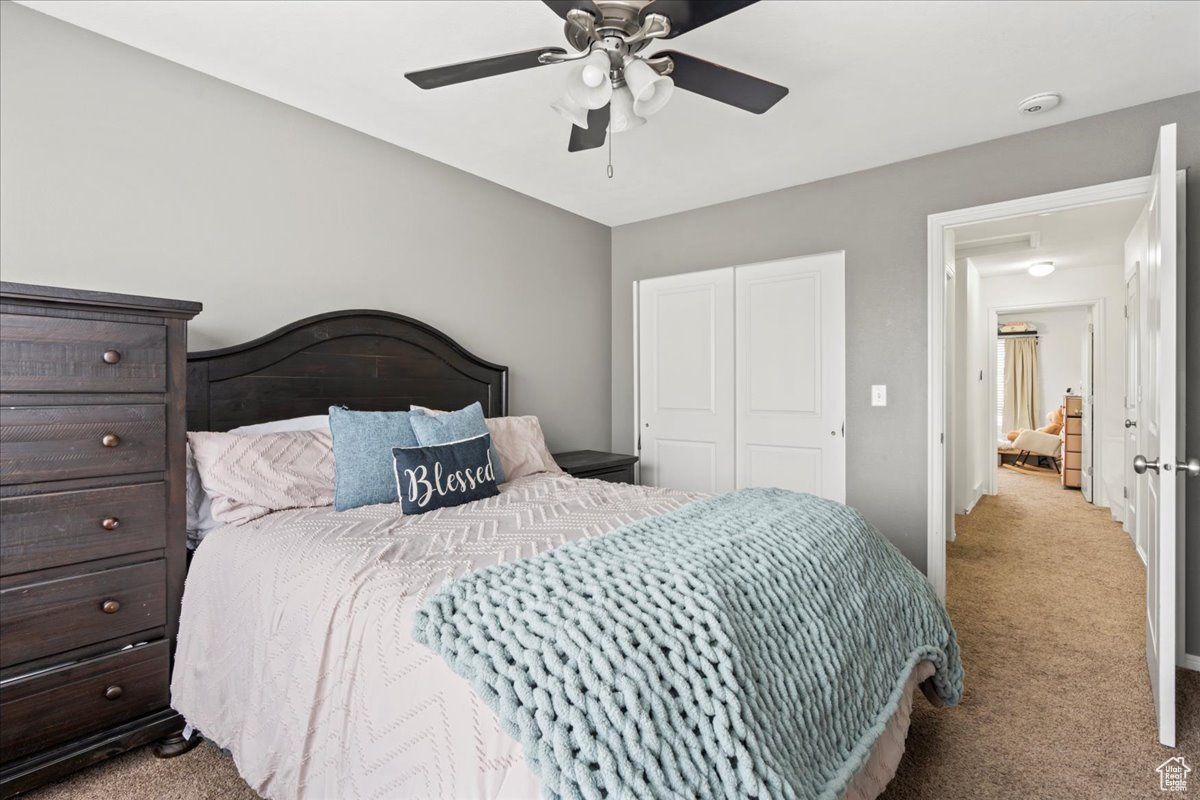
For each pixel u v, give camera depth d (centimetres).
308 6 181
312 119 255
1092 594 318
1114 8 182
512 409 354
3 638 142
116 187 201
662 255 407
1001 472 774
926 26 191
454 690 98
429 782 98
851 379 323
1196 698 210
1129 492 437
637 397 420
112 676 158
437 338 303
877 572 174
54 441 149
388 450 213
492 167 316
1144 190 244
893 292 309
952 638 195
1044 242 444
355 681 117
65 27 190
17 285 141
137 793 154
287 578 144
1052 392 835
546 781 80
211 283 225
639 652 96
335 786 116
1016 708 205
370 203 277
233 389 226
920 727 195
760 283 358
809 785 105
